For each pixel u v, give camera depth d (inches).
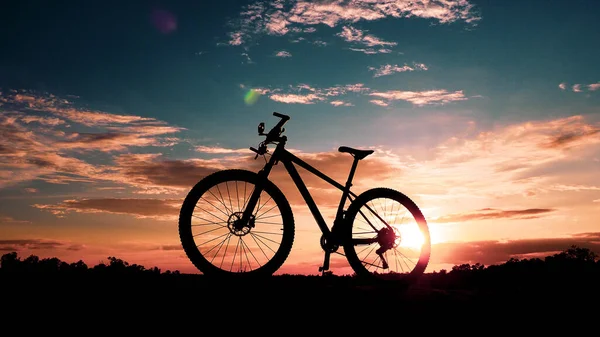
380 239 173.0
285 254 159.2
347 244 168.7
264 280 155.2
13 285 133.3
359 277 169.3
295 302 133.5
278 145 163.5
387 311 132.6
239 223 156.1
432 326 127.6
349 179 172.2
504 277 166.7
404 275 175.6
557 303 140.2
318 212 165.3
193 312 124.6
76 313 119.9
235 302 130.9
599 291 146.6
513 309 136.8
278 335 119.2
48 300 125.0
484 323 130.0
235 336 117.4
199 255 152.0
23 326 113.0
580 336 124.3
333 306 133.0
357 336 121.2
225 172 158.2
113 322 117.5
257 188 159.3
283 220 161.0
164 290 134.7
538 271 168.2
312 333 120.9
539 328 127.8
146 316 121.0
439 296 142.6
